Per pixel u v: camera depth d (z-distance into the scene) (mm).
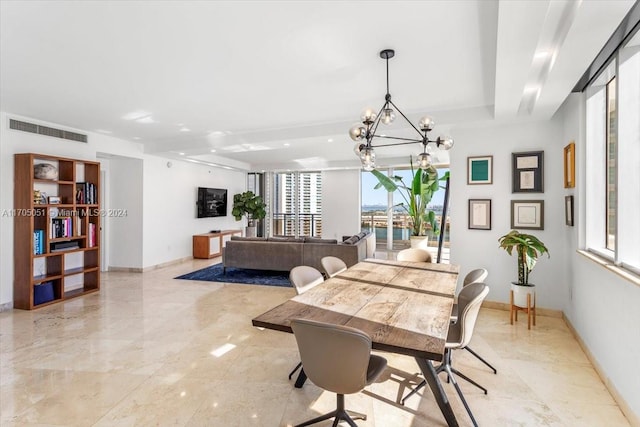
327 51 2578
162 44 2465
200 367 2660
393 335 1638
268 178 10289
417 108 4020
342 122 4711
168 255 7059
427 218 5992
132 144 6117
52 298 4414
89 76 3066
